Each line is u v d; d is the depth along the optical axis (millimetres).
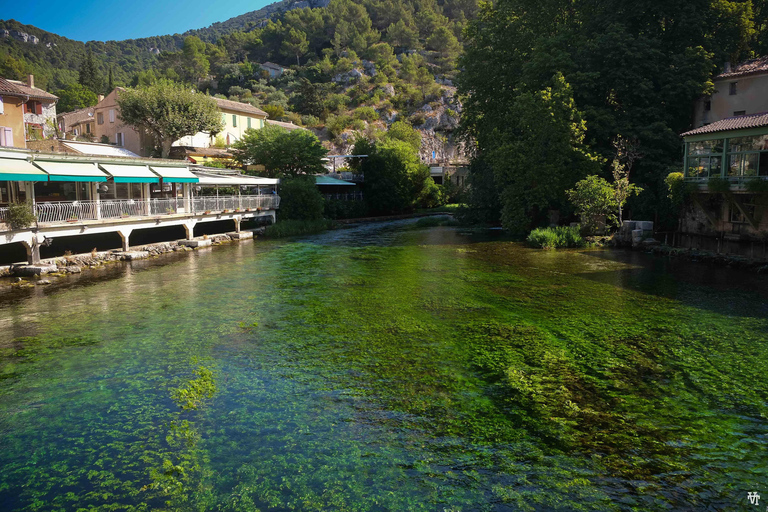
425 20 149000
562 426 7492
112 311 14461
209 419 7891
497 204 39719
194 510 5719
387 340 11664
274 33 146125
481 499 5879
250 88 116312
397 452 6883
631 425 7520
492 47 39125
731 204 23203
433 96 107688
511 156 31766
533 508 5695
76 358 10680
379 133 88375
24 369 10070
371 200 52812
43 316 13922
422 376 9492
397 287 17609
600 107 32000
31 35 187375
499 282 18359
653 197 29250
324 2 199375
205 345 11453
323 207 42781
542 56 31938
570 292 16594
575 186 30844
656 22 33406
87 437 7410
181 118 41531
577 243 28234
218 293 16766
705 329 12273
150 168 26328
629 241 27484
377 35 142375
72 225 20938
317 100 100312
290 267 21875
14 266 19328
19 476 6457
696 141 24484
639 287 17312
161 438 7340
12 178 18188
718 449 6859
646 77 31312
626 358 10305
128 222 24109
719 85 33250
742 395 8508
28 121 39969
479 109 40156
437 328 12594
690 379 9195
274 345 11398
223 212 31594
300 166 43531
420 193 59656
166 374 9773
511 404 8250
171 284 18234
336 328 12672
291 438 7285
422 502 5844
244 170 43188
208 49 138875
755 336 11680
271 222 38938
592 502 5777
